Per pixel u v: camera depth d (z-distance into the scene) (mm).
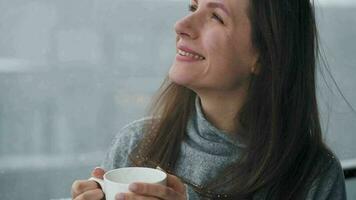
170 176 767
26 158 1223
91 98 1249
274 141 945
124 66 1264
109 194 702
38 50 1180
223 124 977
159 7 1274
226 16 890
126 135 1078
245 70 940
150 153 1011
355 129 1525
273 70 945
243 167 924
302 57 984
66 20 1188
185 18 892
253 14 908
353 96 1531
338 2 1490
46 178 1249
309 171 956
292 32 956
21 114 1198
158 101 1086
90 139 1270
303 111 988
